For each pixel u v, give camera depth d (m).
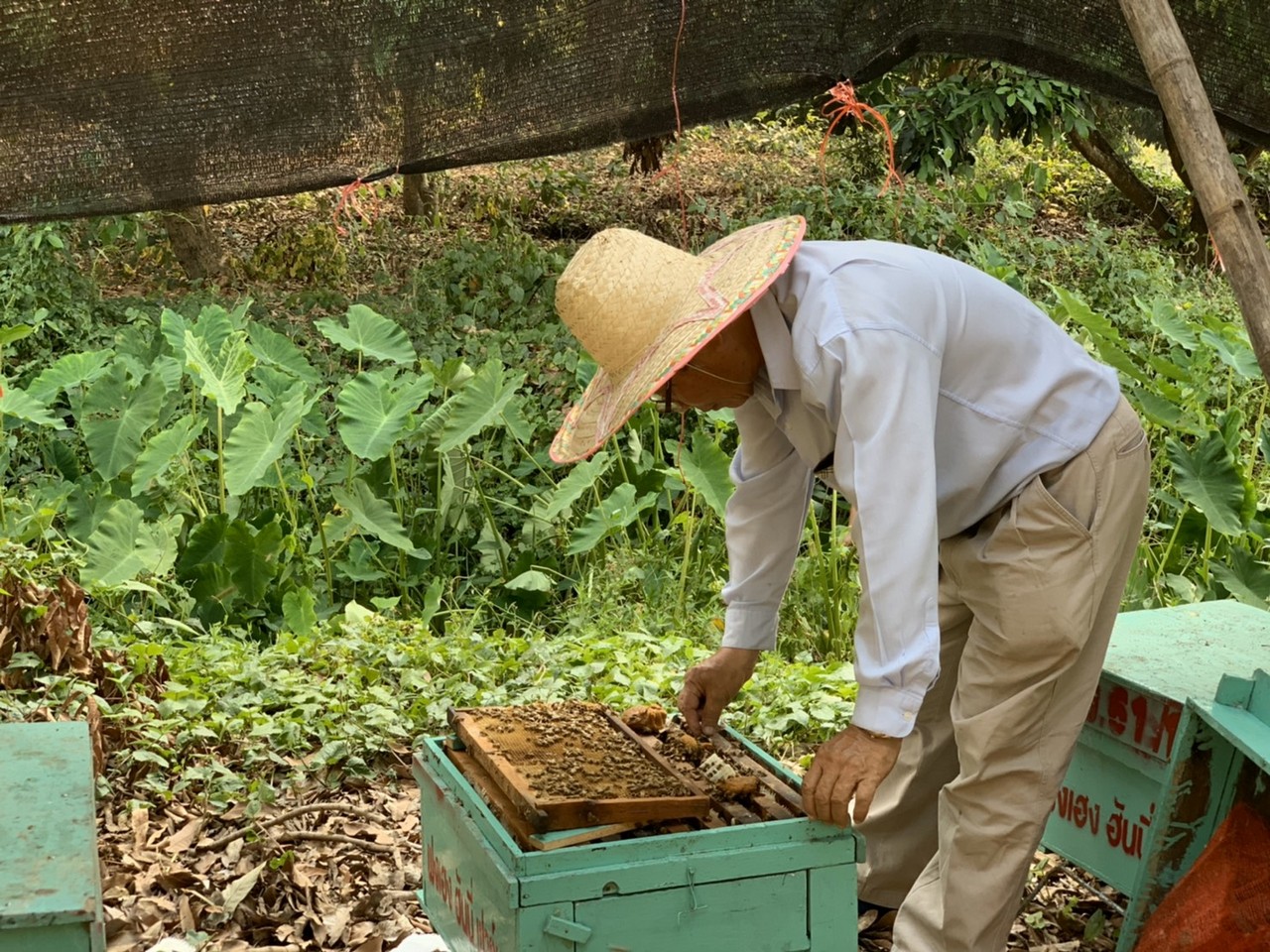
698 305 2.36
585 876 2.26
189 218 10.29
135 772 4.07
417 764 2.89
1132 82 4.34
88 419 7.35
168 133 3.77
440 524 7.18
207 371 7.01
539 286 10.03
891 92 10.73
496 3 3.86
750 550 2.92
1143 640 3.35
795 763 4.38
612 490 7.39
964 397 2.56
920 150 10.61
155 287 10.27
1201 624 3.49
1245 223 2.53
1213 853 2.66
